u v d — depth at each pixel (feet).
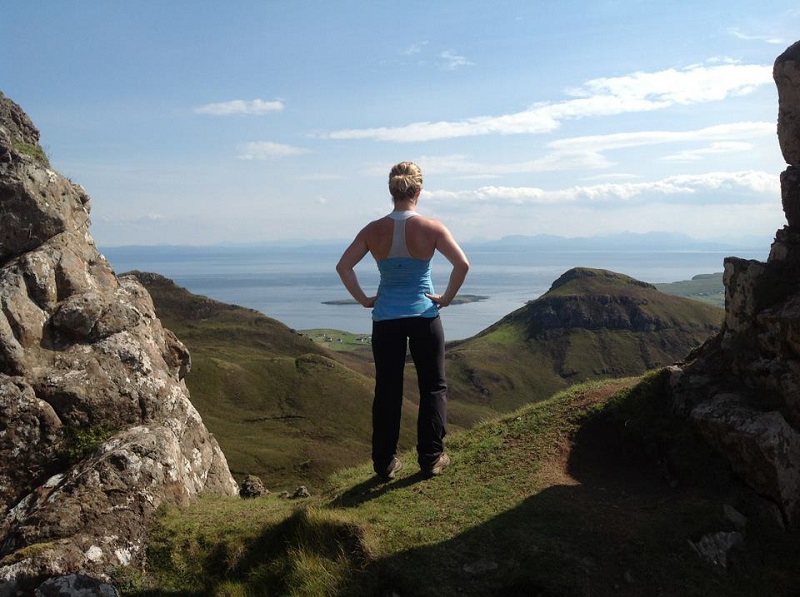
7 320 15.66
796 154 16.12
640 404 16.20
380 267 13.80
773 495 13.34
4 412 14.73
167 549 13.01
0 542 13.24
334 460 97.86
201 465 17.25
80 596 11.89
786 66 16.15
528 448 15.62
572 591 11.10
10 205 17.28
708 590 11.62
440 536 12.25
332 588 11.34
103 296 17.79
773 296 15.10
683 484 14.39
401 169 13.70
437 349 14.01
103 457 14.25
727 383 15.48
